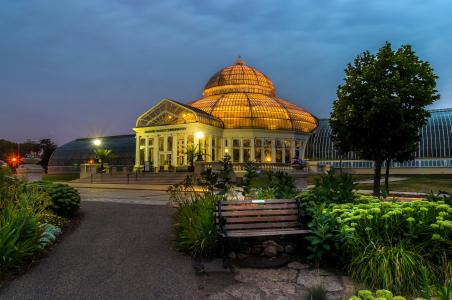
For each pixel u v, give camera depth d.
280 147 58.22
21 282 6.87
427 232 7.20
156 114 54.22
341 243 7.50
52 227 10.24
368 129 17.58
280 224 8.57
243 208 8.75
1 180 10.57
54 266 7.79
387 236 7.19
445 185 29.00
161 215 13.77
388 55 18.38
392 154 18.05
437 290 5.52
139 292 6.45
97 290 6.53
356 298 4.38
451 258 6.75
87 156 76.06
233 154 56.72
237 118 57.19
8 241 7.34
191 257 8.47
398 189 26.17
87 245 9.44
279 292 6.44
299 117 62.00
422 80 18.05
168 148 54.50
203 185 10.94
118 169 57.69
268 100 62.69
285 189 11.08
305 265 7.80
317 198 9.76
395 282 6.28
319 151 61.84
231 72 69.06
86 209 15.30
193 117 50.81
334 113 19.12
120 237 10.29
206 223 8.67
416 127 17.70
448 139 53.44
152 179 40.25
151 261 8.17
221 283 6.88
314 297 4.79
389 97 17.39
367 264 6.69
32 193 10.41
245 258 8.30
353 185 10.03
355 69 19.14
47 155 106.88
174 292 6.46
